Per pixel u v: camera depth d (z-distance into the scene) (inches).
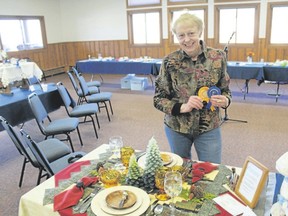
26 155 96.5
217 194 53.4
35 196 56.2
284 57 302.2
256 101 221.8
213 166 63.3
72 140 157.6
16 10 335.3
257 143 143.7
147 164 56.6
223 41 327.6
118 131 169.0
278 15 296.5
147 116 195.8
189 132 72.4
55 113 209.6
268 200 51.9
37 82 201.2
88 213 49.4
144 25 363.9
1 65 202.5
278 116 184.5
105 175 58.6
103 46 392.5
